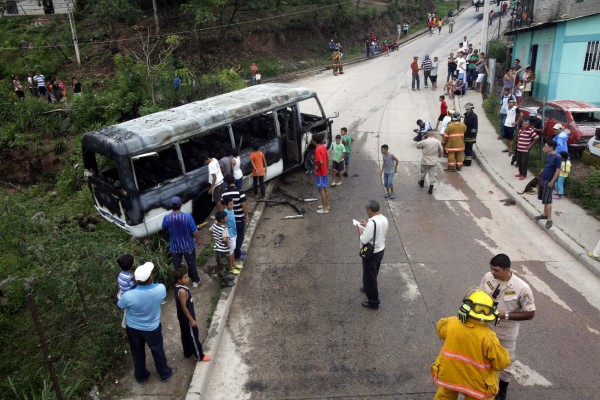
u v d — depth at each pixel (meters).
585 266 8.64
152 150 9.45
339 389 6.03
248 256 9.40
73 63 31.38
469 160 14.10
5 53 32.06
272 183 12.91
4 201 8.59
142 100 19.33
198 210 10.64
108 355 6.69
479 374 4.43
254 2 31.36
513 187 12.12
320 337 7.00
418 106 20.36
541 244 9.53
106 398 5.95
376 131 17.34
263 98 11.96
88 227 11.39
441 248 9.52
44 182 18.77
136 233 9.45
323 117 14.02
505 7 42.91
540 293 7.87
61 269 7.25
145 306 5.69
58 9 36.66
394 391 5.96
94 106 20.17
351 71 29.33
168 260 8.85
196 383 6.02
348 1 37.47
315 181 13.30
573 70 19.53
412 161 14.52
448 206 11.48
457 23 46.88
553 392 5.83
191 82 19.70
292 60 32.12
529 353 6.49
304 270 8.84
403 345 6.78
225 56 30.36
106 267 7.29
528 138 12.19
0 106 21.19
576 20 18.88
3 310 8.47
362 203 11.79
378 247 7.20
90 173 10.19
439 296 7.93
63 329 7.45
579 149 13.66
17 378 6.48
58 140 19.31
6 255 9.68
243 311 7.69
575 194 11.36
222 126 10.77
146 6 33.22
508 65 26.20
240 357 6.66
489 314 4.37
